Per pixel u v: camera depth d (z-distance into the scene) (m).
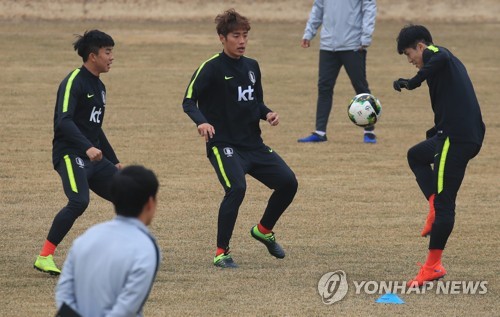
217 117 25.94
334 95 62.81
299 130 50.28
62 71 69.25
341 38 45.94
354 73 46.22
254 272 25.06
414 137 48.69
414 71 73.44
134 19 104.25
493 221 31.38
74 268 13.45
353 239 28.91
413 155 26.48
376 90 64.69
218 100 25.83
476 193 35.91
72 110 24.09
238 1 110.12
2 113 52.97
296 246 28.05
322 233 29.66
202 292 23.03
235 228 30.31
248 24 25.73
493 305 22.36
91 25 98.00
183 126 50.50
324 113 46.97
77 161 24.52
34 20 101.44
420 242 28.61
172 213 32.03
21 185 36.12
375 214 32.31
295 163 41.56
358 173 39.56
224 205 25.39
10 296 22.47
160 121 51.78
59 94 24.39
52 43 83.19
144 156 42.34
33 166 39.75
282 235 29.38
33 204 33.09
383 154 44.00
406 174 39.53
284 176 25.84
